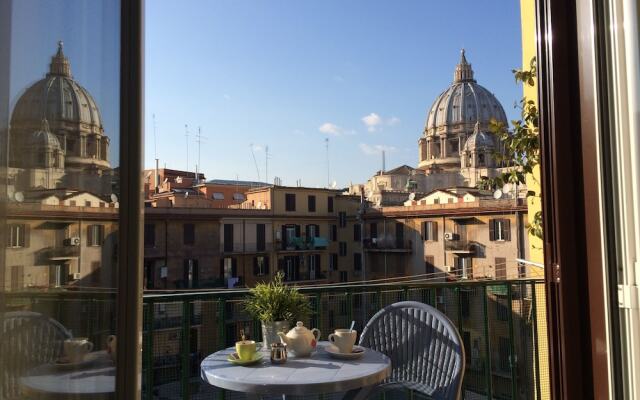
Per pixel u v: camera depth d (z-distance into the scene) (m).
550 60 1.48
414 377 1.99
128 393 0.75
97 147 0.76
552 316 1.50
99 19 0.77
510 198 29.05
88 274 0.75
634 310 1.26
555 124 1.46
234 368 1.68
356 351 1.86
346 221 39.72
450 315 2.86
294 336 1.83
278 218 36.78
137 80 0.78
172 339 2.41
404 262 35.56
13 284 0.70
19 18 0.71
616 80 1.31
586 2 1.40
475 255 30.92
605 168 1.33
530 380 2.93
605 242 1.32
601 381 1.36
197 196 35.59
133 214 0.77
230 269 33.62
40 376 0.71
